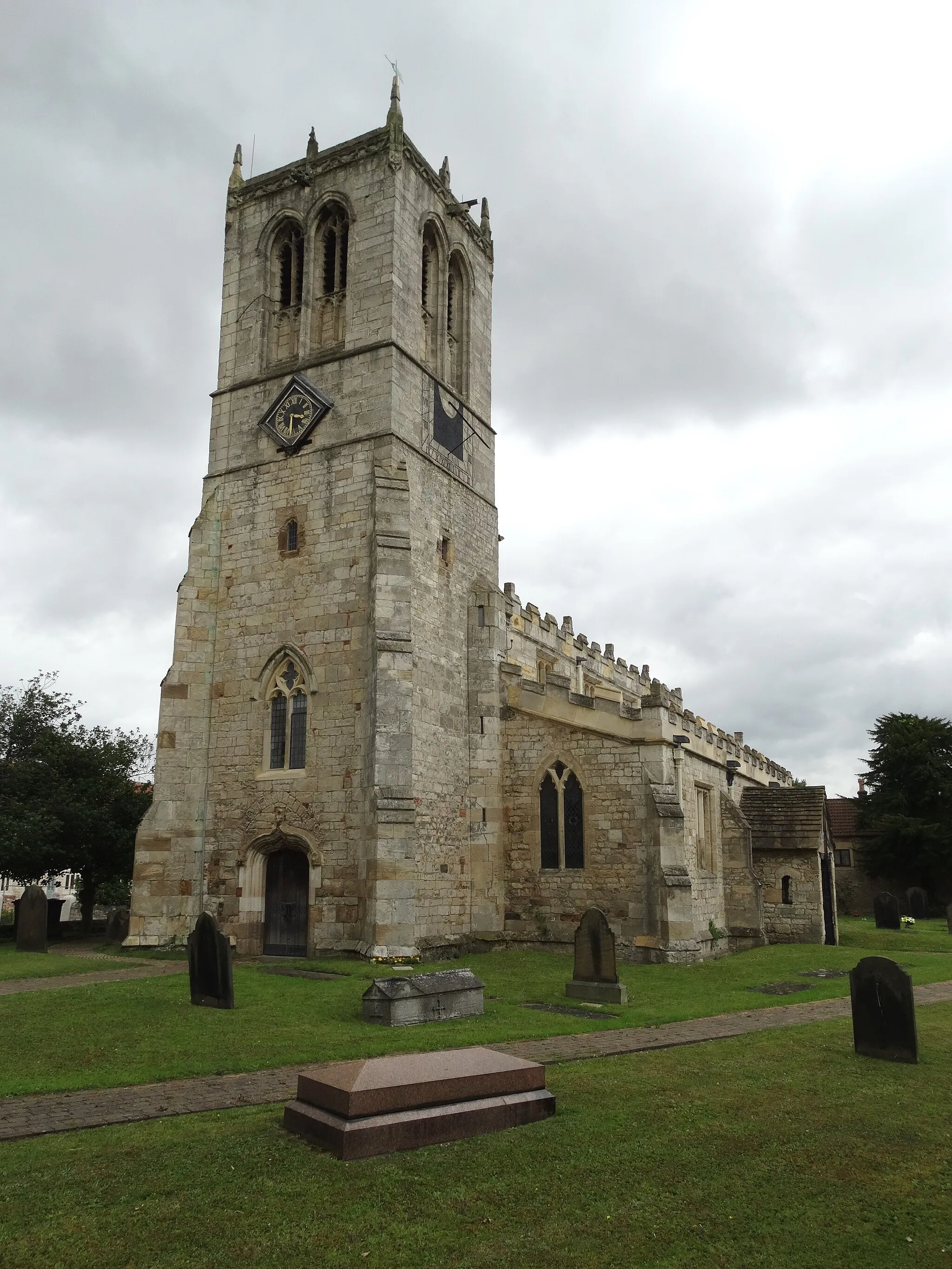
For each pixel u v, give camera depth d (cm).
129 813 3647
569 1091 1102
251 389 3081
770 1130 990
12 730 3662
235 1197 785
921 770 6228
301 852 2622
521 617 3512
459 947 2675
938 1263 710
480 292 3553
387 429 2786
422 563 2850
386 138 3020
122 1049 1352
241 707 2808
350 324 2950
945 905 6022
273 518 2909
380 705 2488
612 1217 769
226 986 1648
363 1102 892
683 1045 1412
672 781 2759
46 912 2711
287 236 3222
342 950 2467
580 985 1872
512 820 2844
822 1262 707
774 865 3438
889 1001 1330
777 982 2184
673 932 2542
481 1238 728
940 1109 1089
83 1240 715
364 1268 680
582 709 2794
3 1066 1262
